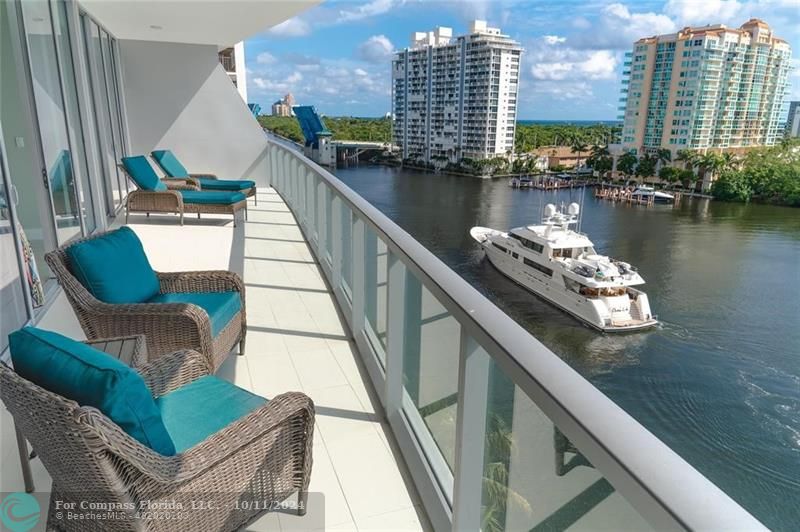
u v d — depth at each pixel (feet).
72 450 4.15
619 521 3.08
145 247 19.17
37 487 6.72
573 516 3.55
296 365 10.32
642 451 2.47
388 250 7.85
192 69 32.04
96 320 8.14
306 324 12.37
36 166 11.73
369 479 7.16
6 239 8.96
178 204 22.43
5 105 10.21
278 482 5.89
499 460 4.76
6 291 8.82
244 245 19.79
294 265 17.30
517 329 4.07
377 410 8.80
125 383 4.33
